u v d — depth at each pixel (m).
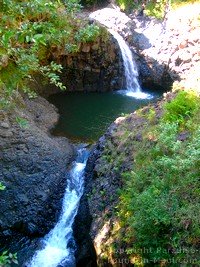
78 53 14.38
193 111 6.73
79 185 8.70
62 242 7.95
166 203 5.04
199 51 14.45
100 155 8.35
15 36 4.96
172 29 16.05
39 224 8.29
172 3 16.98
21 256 7.67
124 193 6.38
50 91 14.32
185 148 5.78
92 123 12.24
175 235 4.86
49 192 8.78
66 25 6.97
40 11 4.88
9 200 8.44
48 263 7.48
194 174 5.27
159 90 16.38
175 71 15.31
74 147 10.38
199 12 15.63
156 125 7.21
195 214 4.83
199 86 7.83
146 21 17.84
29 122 10.39
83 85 15.35
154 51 16.31
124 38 16.81
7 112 9.73
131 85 16.33
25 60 5.55
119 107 13.82
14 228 8.22
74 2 6.29
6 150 9.05
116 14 17.66
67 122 12.19
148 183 5.86
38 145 9.48
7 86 6.63
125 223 5.87
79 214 7.73
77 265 7.05
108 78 15.61
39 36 4.29
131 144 7.45
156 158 6.11
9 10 4.73
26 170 8.94
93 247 6.47
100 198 7.23
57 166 9.31
